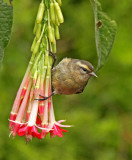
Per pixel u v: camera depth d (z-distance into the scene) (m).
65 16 13.75
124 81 13.56
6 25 4.96
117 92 13.68
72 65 6.71
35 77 5.18
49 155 12.26
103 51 5.31
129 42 12.93
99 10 5.09
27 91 5.21
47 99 5.24
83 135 13.39
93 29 13.51
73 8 13.75
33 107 5.16
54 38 5.23
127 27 13.28
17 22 12.41
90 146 13.54
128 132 13.47
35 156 12.04
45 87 5.27
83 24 13.55
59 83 6.59
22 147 12.03
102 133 13.30
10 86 13.02
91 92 13.96
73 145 13.02
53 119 5.32
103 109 14.20
